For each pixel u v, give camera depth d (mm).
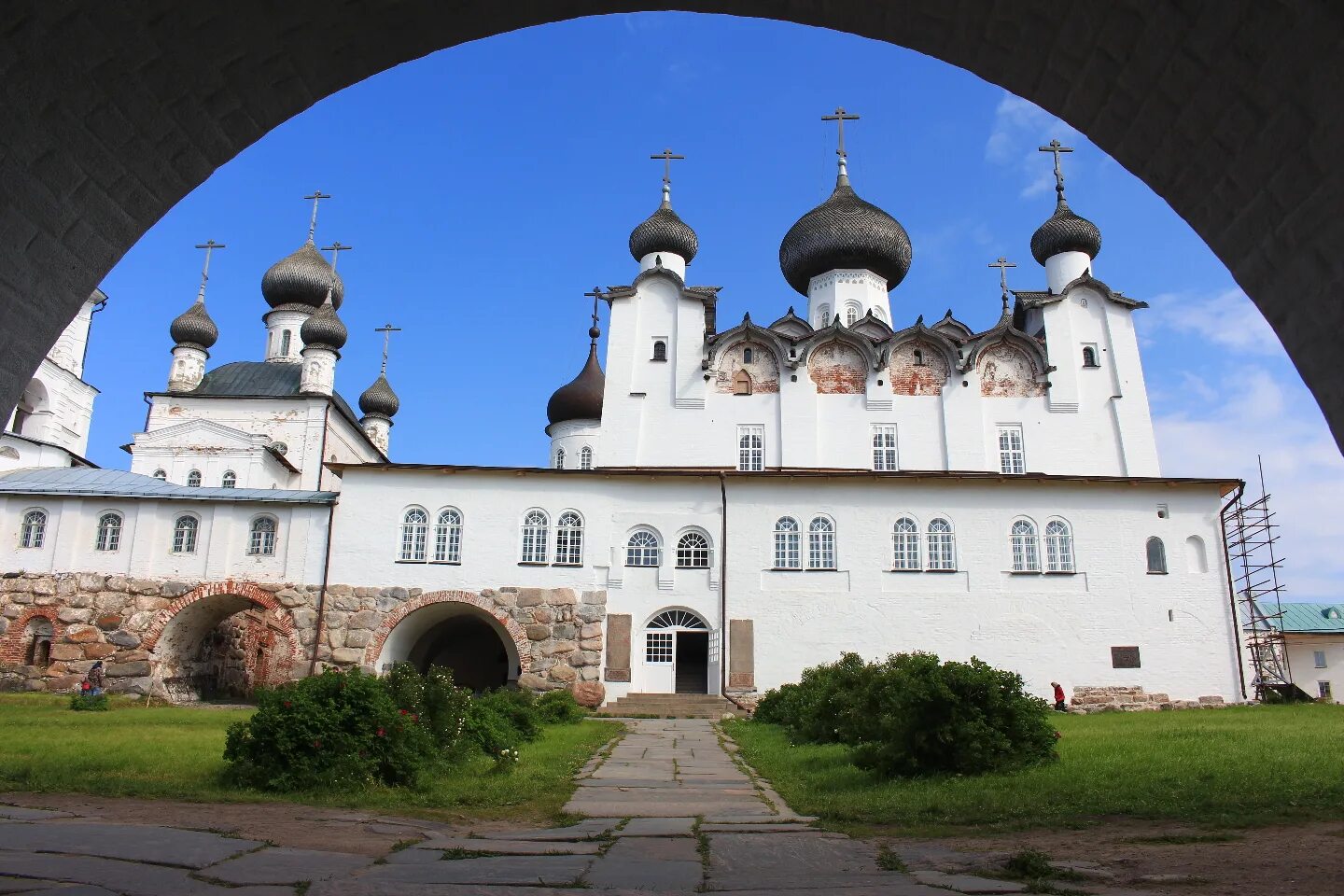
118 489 33750
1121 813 9953
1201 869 6871
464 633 39906
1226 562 34312
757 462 39531
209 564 33156
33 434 46875
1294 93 6270
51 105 6762
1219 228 7371
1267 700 35062
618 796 12586
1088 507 34750
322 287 57688
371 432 62688
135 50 6836
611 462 39562
